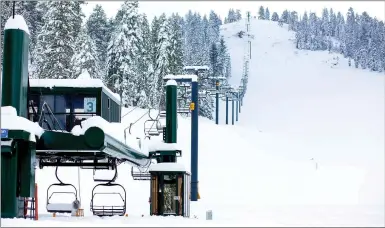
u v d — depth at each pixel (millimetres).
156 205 28281
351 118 114500
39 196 38781
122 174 48281
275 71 188875
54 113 28156
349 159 73375
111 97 31953
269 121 114812
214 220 23578
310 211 32219
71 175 45781
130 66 76625
